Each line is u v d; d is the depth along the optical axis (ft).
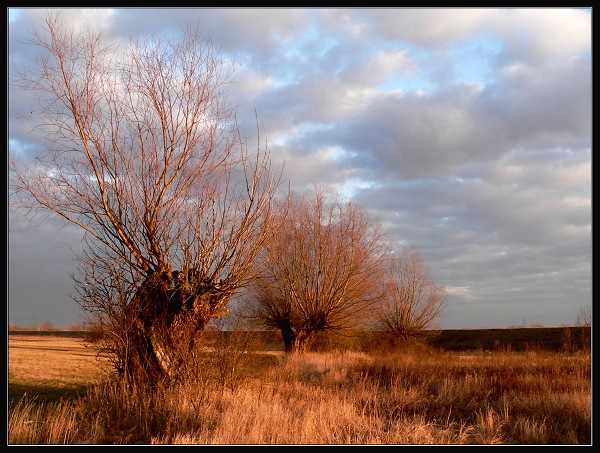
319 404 42.45
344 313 124.47
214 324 42.60
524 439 35.14
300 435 32.55
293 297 119.75
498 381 57.62
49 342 152.25
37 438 29.91
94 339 38.65
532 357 83.46
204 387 39.17
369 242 127.03
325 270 121.08
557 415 40.52
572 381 53.67
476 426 38.99
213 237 42.91
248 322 44.37
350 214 123.85
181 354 39.34
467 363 82.12
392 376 67.51
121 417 34.68
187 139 42.55
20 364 78.64
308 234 122.21
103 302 38.45
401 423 38.24
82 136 40.32
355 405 45.68
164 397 36.58
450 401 49.39
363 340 138.31
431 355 106.93
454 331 195.42
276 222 46.73
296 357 90.38
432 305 154.61
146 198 41.09
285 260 118.73
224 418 33.86
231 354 42.09
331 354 107.96
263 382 47.42
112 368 40.73
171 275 41.24
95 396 36.94
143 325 38.70
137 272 40.37
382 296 132.57
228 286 42.60
